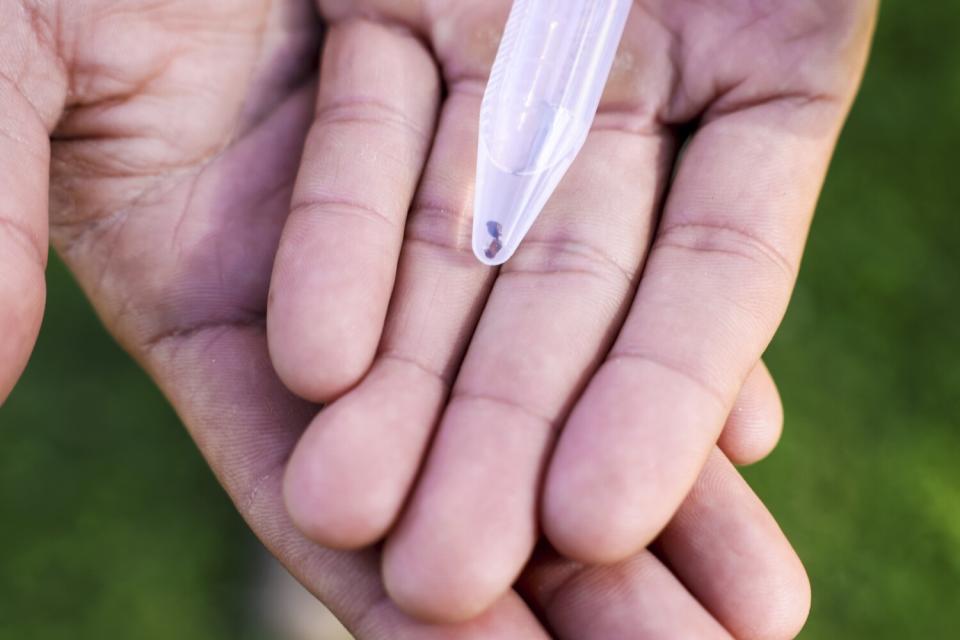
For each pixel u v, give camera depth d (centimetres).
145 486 40
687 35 33
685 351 30
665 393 29
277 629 39
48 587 38
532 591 30
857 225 43
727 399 30
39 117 31
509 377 30
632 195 32
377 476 28
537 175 31
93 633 38
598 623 29
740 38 33
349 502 28
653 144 33
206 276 32
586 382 30
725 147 32
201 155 33
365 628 29
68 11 32
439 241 31
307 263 30
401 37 34
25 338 30
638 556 30
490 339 30
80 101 32
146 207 33
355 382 30
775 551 30
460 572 28
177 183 33
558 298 31
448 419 29
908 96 46
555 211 32
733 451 32
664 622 29
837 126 33
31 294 30
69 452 40
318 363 29
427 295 31
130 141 33
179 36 33
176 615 39
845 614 39
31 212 30
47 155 31
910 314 42
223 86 33
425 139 33
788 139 33
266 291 32
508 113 31
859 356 42
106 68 32
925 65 47
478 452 29
